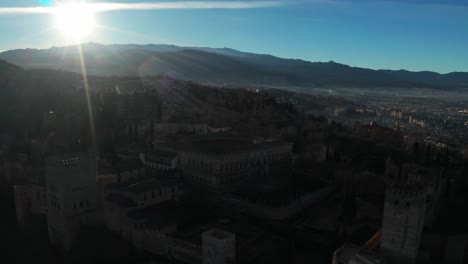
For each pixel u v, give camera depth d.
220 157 161.12
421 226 94.31
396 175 113.62
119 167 171.62
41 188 145.12
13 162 181.12
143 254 125.75
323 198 167.62
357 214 144.38
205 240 109.38
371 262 82.00
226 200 154.50
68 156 131.12
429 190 107.19
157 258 122.69
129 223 128.88
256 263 113.00
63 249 132.62
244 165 175.50
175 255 120.06
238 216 144.25
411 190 88.56
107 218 138.38
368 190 168.50
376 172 194.50
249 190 164.12
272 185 171.62
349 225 135.88
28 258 134.12
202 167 167.50
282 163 198.00
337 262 86.44
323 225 138.88
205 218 141.50
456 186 140.75
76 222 132.25
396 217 90.94
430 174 110.62
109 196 140.12
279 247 123.25
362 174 181.12
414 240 89.12
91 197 138.38
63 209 130.00
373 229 134.00
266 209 142.75
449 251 103.50
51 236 138.38
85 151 140.25
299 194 156.75
